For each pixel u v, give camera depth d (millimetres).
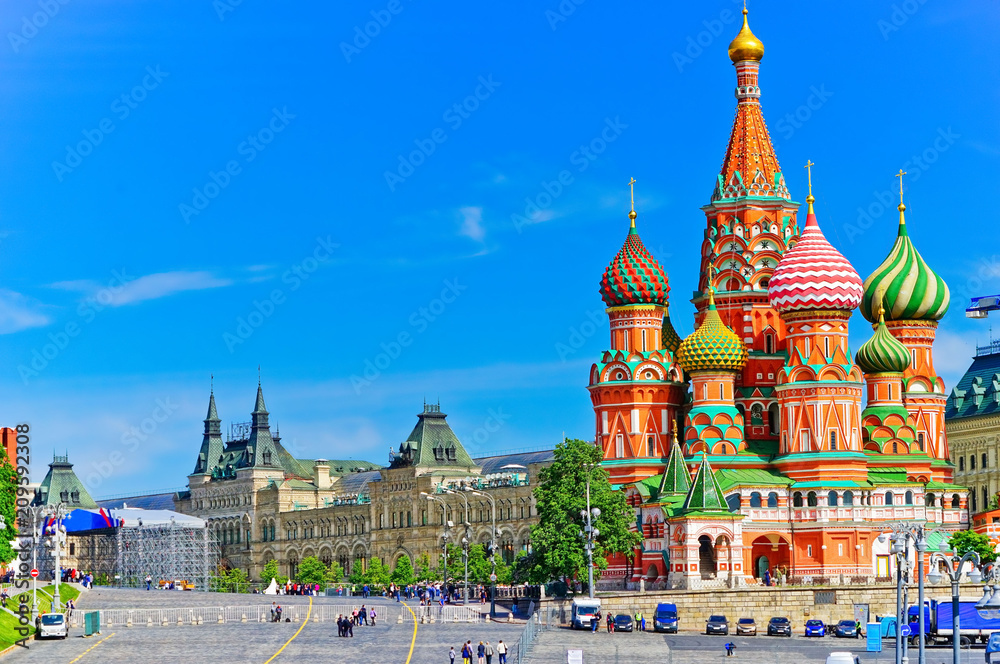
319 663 131875
